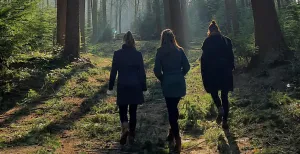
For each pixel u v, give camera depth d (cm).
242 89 812
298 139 455
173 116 491
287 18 1058
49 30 1311
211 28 585
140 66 520
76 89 940
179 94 488
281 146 448
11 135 572
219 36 573
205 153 471
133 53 521
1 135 574
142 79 518
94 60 1691
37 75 1019
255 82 833
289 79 768
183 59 505
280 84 764
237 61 1040
